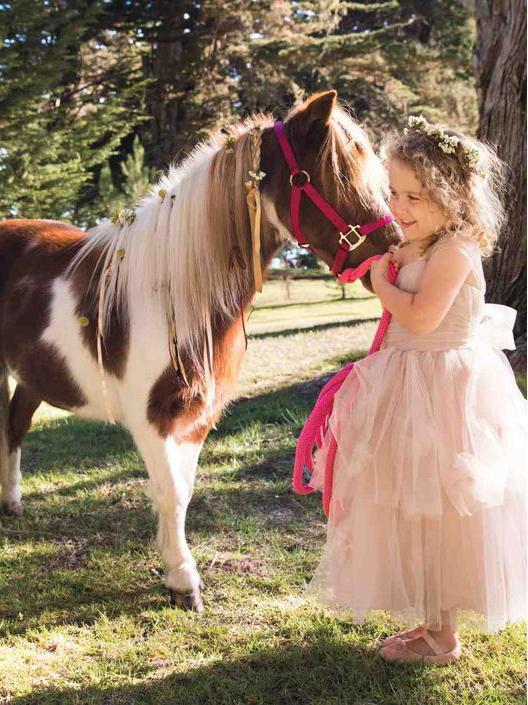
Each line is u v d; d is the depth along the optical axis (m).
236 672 2.22
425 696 2.07
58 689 2.16
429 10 21.19
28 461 4.57
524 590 2.05
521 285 5.88
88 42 17.06
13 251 2.99
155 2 16.34
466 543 2.02
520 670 2.17
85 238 2.83
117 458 4.55
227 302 2.48
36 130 12.75
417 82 20.11
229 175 2.41
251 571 2.90
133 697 2.12
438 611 2.05
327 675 2.18
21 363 2.88
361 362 2.16
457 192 1.99
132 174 15.05
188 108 18.31
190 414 2.50
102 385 2.63
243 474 4.08
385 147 2.13
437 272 1.99
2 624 2.54
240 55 18.12
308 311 15.91
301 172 2.29
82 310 2.63
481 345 2.13
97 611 2.62
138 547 3.17
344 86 19.00
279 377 6.56
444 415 2.01
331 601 2.12
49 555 3.10
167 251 2.46
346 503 2.12
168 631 2.47
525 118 5.62
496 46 5.70
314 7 18.73
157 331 2.43
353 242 2.27
